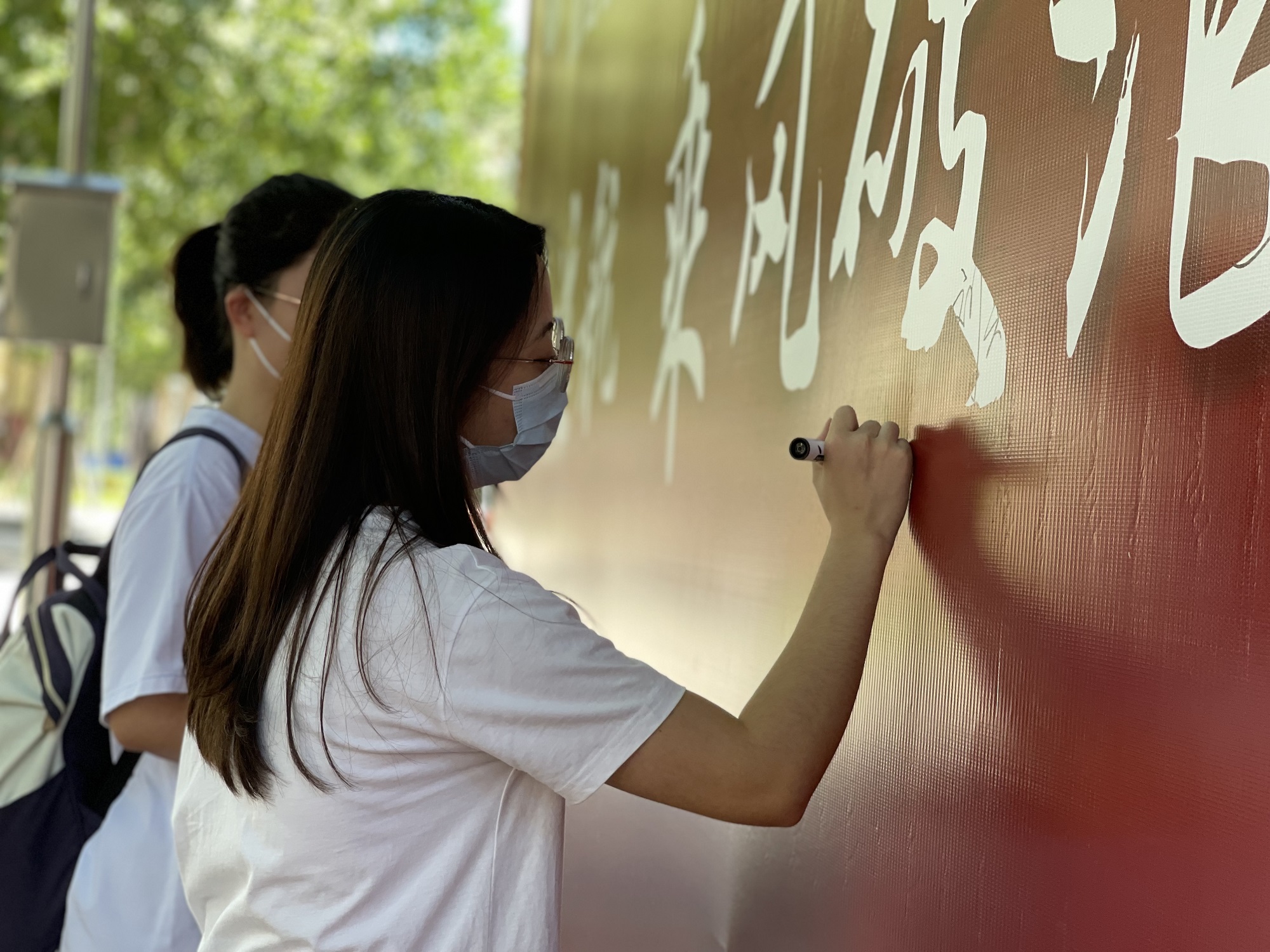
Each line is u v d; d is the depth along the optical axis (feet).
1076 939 3.41
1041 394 3.73
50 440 16.87
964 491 4.15
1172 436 3.14
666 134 8.90
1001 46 4.09
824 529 5.27
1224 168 3.00
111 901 5.70
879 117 5.04
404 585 3.80
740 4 7.18
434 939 3.89
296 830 3.93
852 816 4.95
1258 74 2.90
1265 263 2.85
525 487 15.19
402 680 3.77
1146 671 3.18
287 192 6.32
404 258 3.98
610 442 10.21
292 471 4.04
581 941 9.02
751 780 3.73
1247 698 2.82
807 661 4.03
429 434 3.96
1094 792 3.37
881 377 4.87
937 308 4.42
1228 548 2.92
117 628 5.74
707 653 6.94
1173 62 3.21
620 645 9.23
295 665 3.92
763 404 6.28
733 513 6.63
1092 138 3.54
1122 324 3.35
